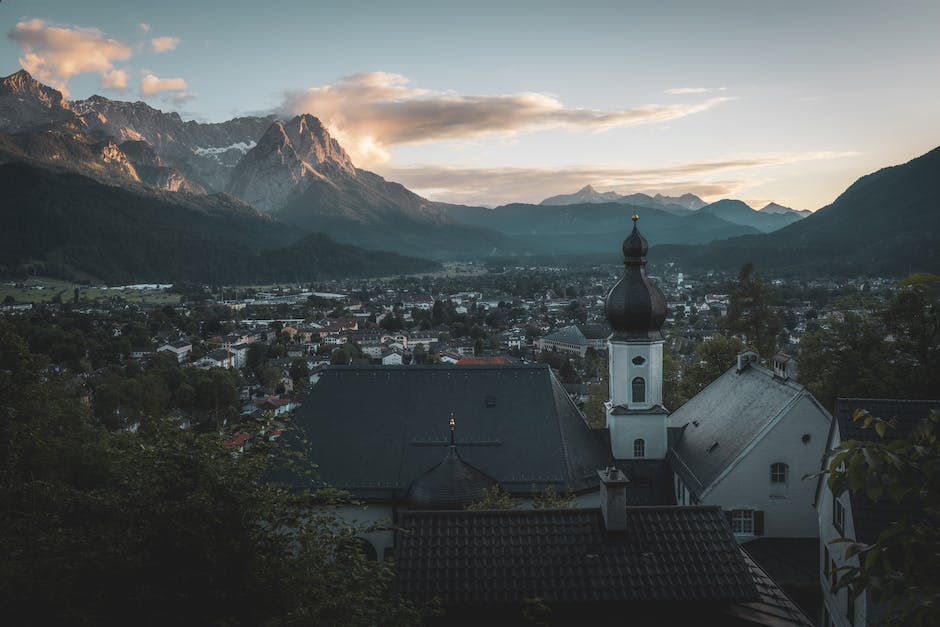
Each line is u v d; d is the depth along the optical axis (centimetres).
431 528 3462
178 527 2220
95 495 2559
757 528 5166
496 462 5553
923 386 6431
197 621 2173
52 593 2039
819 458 5112
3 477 3269
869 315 7069
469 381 5947
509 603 3123
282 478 5447
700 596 3169
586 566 3278
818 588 4609
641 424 6000
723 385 6525
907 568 1526
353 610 2328
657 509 3559
